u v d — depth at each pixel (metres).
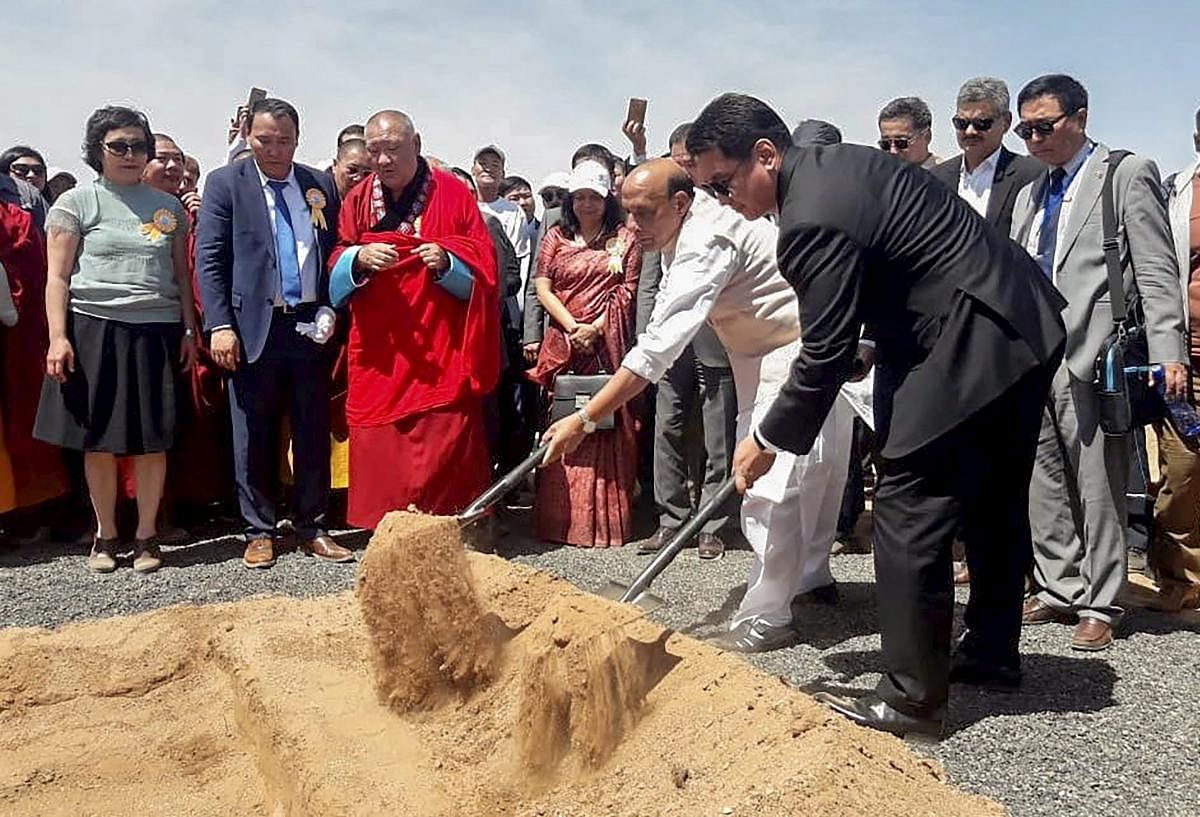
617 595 4.35
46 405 5.36
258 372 5.52
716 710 2.89
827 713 2.76
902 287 3.25
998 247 3.35
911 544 3.28
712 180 3.37
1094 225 4.34
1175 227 4.87
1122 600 4.98
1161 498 4.79
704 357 5.77
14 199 6.27
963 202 3.40
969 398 3.19
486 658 3.35
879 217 3.19
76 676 3.96
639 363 3.76
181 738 3.58
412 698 3.34
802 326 3.22
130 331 5.34
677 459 5.96
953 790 2.52
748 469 3.48
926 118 5.82
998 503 3.59
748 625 4.31
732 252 3.88
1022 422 3.36
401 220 5.52
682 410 5.93
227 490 6.37
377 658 3.38
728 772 2.62
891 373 3.40
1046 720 3.49
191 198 6.52
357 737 3.19
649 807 2.58
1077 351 4.34
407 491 5.55
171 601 4.99
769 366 4.15
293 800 2.98
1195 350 4.83
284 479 6.39
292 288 5.55
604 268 6.15
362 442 5.61
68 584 5.25
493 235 7.04
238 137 6.69
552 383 6.27
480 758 3.04
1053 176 4.59
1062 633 4.45
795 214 3.19
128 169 5.39
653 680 3.12
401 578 3.32
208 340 5.91
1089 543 4.30
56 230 5.28
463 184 5.70
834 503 4.73
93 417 5.29
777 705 2.79
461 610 3.33
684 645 3.26
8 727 3.65
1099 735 3.37
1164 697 3.70
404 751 3.12
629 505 6.22
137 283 5.35
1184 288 4.83
